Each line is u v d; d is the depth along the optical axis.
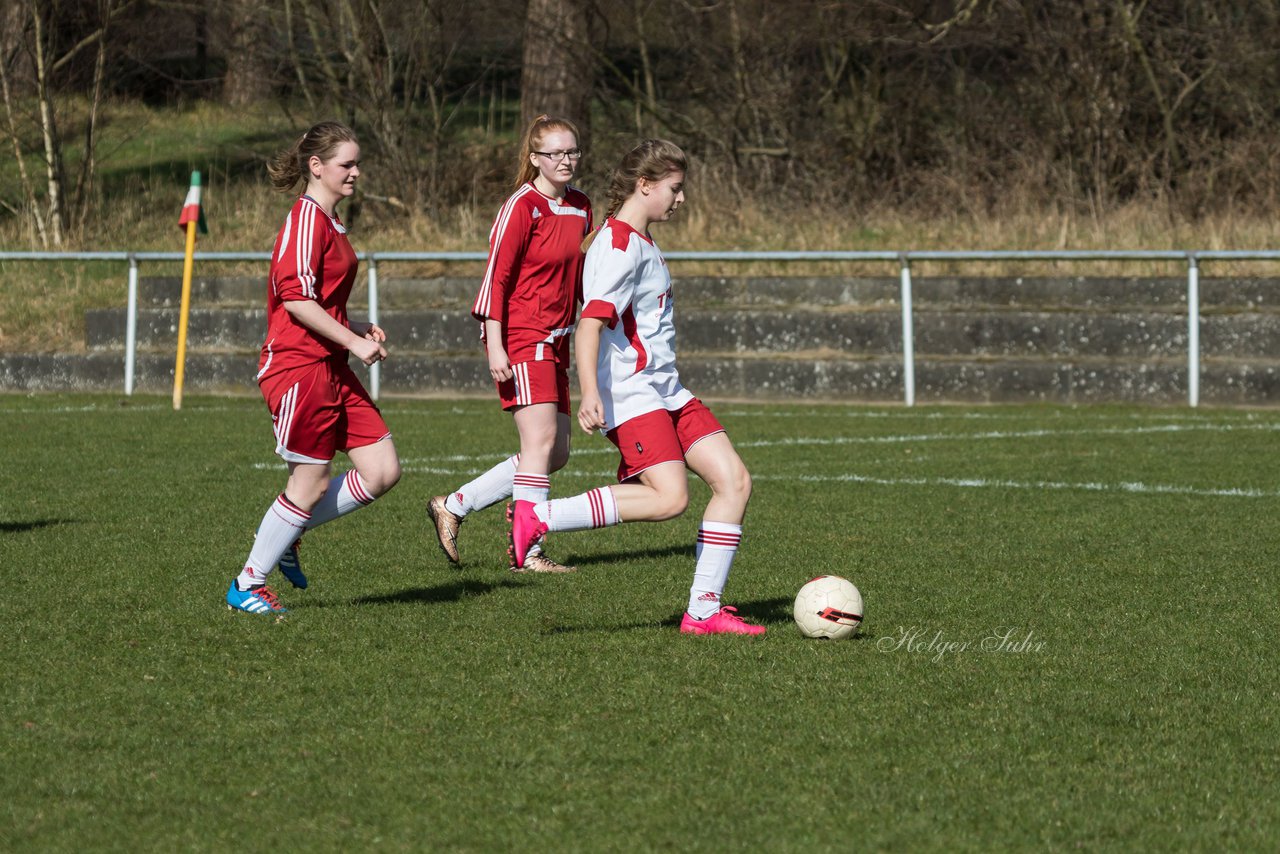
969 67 77.25
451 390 51.62
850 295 52.31
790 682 13.88
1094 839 9.97
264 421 41.47
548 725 12.52
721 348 51.69
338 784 11.05
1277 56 70.81
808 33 73.38
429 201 70.31
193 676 14.20
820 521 24.22
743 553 21.33
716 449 15.99
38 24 67.69
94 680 14.05
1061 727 12.51
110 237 67.56
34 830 10.15
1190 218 62.81
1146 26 71.00
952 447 35.38
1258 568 20.19
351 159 16.34
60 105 78.25
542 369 19.19
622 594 18.52
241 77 77.44
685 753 11.76
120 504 26.08
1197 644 15.68
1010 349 50.00
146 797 10.78
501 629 16.31
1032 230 59.97
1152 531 23.27
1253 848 9.83
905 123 76.31
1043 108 73.19
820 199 68.06
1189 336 47.25
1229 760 11.67
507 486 20.20
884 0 71.38
